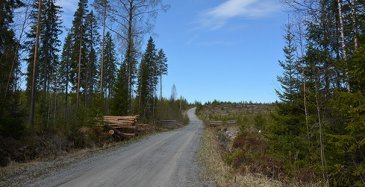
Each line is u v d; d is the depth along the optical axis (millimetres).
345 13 11320
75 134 19203
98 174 10961
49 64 38969
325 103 10766
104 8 27312
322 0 11305
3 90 16844
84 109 23109
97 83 55250
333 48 11617
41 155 15109
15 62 18328
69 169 11898
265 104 111062
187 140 24656
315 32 11508
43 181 9758
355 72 9250
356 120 9133
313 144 12766
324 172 10750
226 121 57969
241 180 10289
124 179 10203
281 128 16297
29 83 35938
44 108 33531
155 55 63406
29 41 25719
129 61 29906
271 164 12297
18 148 14602
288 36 15219
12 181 9719
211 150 17953
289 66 16141
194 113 114938
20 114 17172
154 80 65250
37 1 24109
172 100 94500
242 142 20875
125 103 30969
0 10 17531
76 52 42750
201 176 11031
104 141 21375
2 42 17969
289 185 10391
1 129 14688
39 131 17375
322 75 11016
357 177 9914
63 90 50969
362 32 10320
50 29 35781
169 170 12000
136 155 15945
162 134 31422
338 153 10133
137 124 30047
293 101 15977
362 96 9062
